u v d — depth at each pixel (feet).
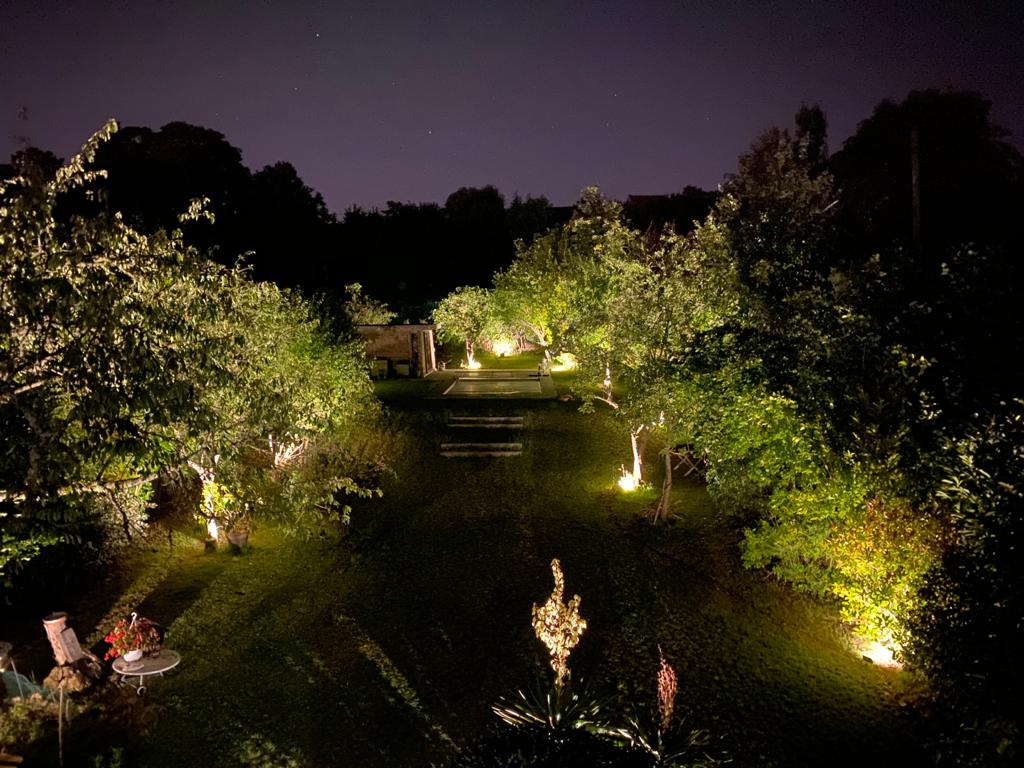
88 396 22.22
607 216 118.52
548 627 30.25
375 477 67.51
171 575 46.26
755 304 46.11
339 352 66.08
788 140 119.96
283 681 35.01
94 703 32.24
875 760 29.63
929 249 80.64
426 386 105.29
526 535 54.13
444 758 29.60
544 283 101.81
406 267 182.80
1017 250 65.05
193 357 24.88
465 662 36.96
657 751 26.48
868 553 34.19
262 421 29.86
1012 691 22.93
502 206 205.77
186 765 28.91
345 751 30.12
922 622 29.25
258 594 44.29
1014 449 25.11
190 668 35.86
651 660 37.14
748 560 41.96
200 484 48.52
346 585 45.83
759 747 30.40
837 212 110.32
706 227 69.31
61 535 26.78
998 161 107.04
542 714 29.25
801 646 38.63
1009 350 37.06
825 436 36.01
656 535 53.26
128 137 147.64
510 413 86.33
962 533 26.45
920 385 35.06
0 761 27.48
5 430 23.21
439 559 49.96
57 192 23.66
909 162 111.45
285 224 167.84
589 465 69.72
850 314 38.32
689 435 51.11
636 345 53.31
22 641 37.60
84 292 22.36
